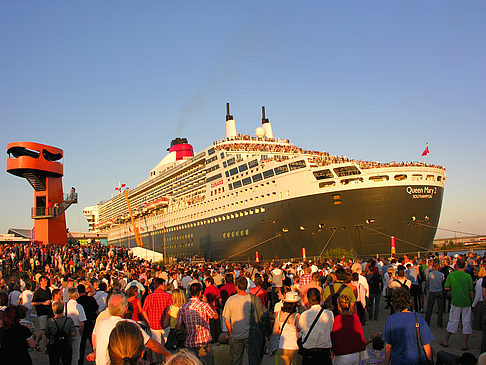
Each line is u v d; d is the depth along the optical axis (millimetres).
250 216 66750
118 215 131250
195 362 4723
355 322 9227
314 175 56219
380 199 52844
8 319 9156
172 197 94625
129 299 13539
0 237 102250
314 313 9492
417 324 8609
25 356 9156
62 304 12055
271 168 62594
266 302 16656
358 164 57094
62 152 61719
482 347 13000
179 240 90250
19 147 57188
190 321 11320
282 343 10375
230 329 11367
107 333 7754
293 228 58969
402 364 8516
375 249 53531
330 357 9359
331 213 54812
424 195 53906
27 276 36781
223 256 73750
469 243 86562
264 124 84562
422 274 23531
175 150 104125
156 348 7152
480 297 16359
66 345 11789
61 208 61312
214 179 77000
